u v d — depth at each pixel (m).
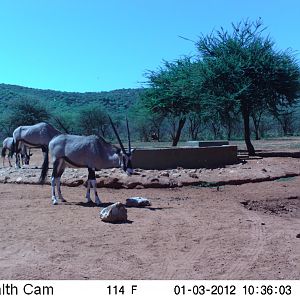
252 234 11.24
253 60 30.52
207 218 12.82
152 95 36.31
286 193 17.42
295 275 8.44
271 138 65.75
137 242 10.28
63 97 116.69
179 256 9.41
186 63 36.44
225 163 23.16
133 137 71.62
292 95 31.52
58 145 14.37
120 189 17.86
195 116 35.56
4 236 10.61
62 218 12.42
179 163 21.67
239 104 29.44
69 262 8.88
